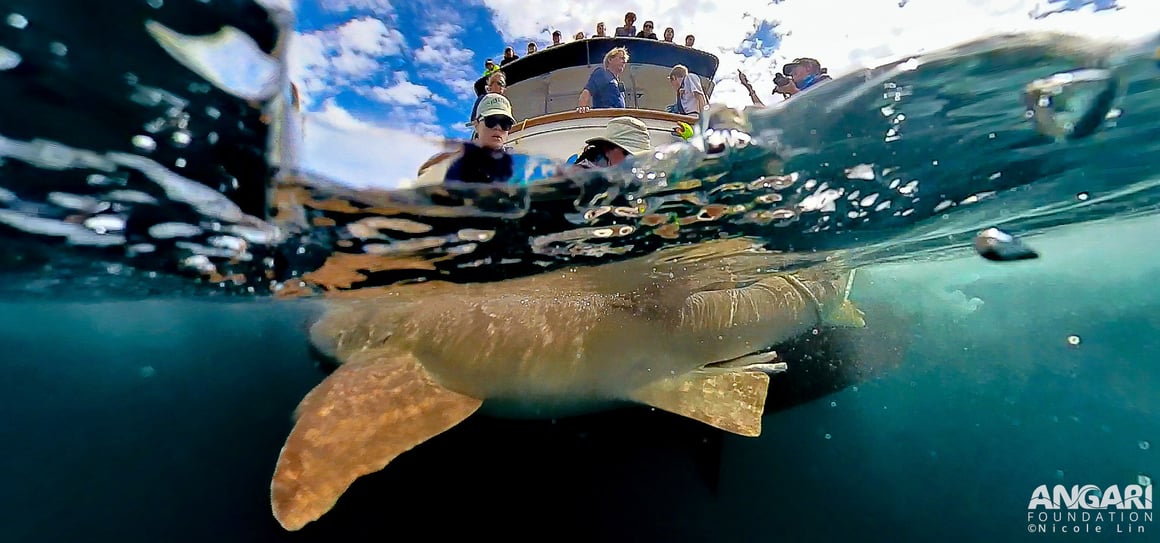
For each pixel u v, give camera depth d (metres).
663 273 2.91
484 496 2.70
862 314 3.64
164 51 1.20
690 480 2.88
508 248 2.48
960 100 1.67
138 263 2.88
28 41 1.13
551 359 2.31
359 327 2.89
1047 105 1.66
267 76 1.40
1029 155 1.99
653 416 2.67
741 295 2.86
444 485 2.77
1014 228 3.22
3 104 1.31
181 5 1.12
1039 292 4.54
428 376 2.32
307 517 1.56
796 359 2.99
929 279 4.27
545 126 3.05
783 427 3.31
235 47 1.28
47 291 3.97
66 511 2.85
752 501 2.81
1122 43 1.44
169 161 1.62
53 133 1.45
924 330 3.82
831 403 3.36
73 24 1.11
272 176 1.75
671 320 2.54
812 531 2.67
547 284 2.90
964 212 2.65
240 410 4.25
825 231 2.66
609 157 2.12
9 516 2.85
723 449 3.05
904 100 1.70
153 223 2.17
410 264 2.70
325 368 3.14
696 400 2.30
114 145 1.52
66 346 6.31
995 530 2.74
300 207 2.01
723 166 1.95
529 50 4.17
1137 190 2.65
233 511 2.78
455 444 2.85
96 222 2.18
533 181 1.96
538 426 2.68
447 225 2.23
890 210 2.46
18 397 5.34
